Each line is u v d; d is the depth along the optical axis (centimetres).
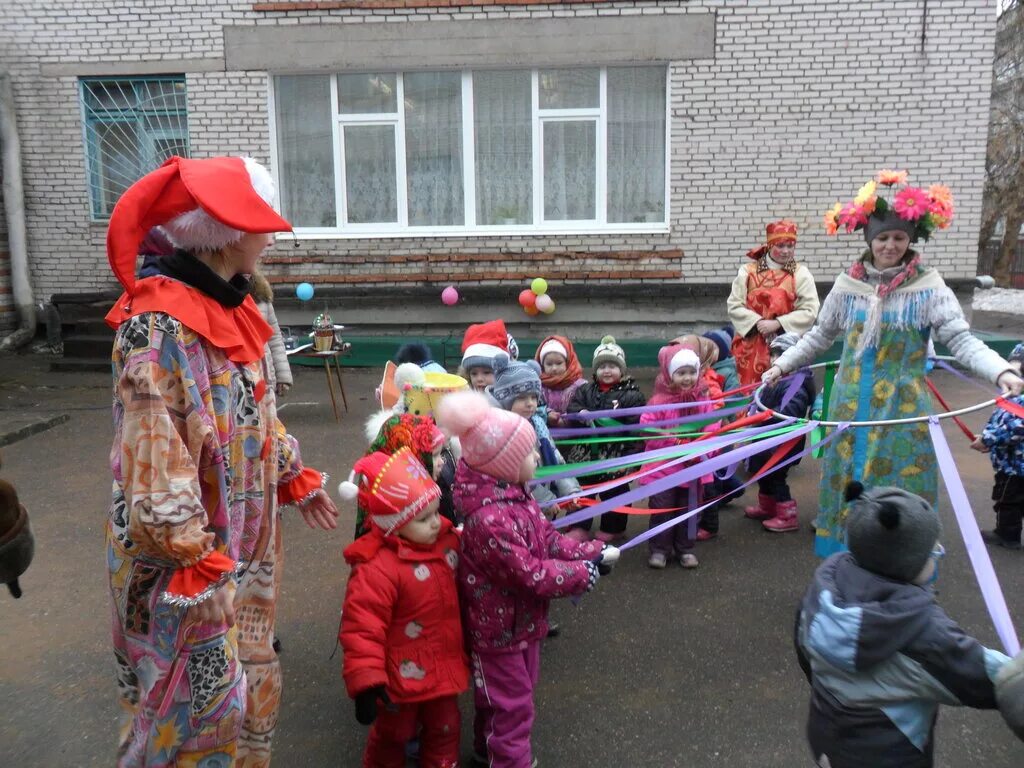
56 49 1036
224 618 190
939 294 346
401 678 244
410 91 1037
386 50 1006
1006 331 1303
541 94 1024
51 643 361
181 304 190
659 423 392
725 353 584
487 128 1037
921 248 996
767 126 988
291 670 335
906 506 200
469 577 251
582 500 388
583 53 991
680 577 420
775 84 978
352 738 288
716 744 282
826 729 211
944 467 272
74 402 846
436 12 998
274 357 568
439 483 295
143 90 1056
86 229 1075
